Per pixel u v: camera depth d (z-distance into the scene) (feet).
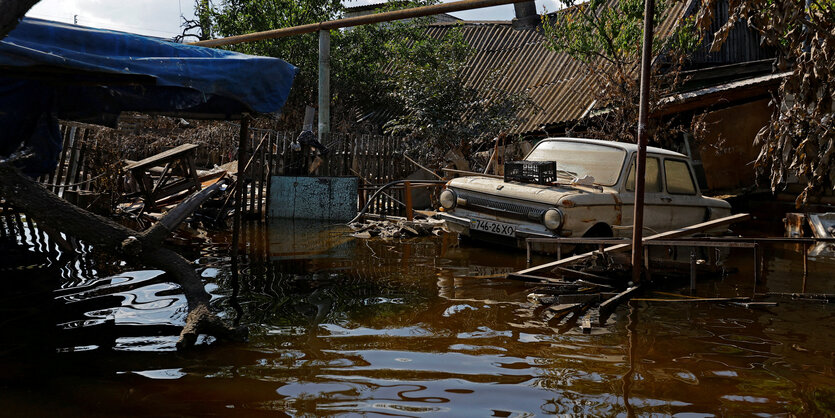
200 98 21.34
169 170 39.34
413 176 43.47
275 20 77.25
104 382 10.78
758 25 21.94
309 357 12.30
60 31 17.10
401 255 24.70
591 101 50.55
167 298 16.67
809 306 17.51
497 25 77.51
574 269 20.59
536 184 25.25
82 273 19.71
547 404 10.08
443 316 15.58
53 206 13.99
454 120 51.52
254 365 11.78
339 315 15.51
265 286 18.54
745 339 14.12
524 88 61.62
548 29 49.75
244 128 22.93
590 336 14.12
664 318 15.94
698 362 12.40
